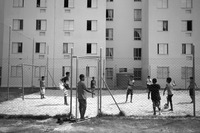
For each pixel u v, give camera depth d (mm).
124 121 7949
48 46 28656
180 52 28859
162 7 29375
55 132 6633
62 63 28406
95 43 28969
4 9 28859
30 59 28422
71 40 28844
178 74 28469
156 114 10062
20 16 28844
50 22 28891
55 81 28078
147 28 30281
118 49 31750
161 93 20781
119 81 28859
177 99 16281
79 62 28219
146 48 30781
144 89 25016
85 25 28953
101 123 7691
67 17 28969
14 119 8469
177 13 29219
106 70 31438
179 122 7785
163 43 29078
